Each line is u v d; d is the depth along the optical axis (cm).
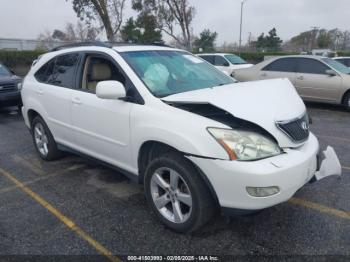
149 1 3262
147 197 322
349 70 912
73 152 443
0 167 487
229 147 254
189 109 290
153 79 340
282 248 279
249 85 327
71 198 379
